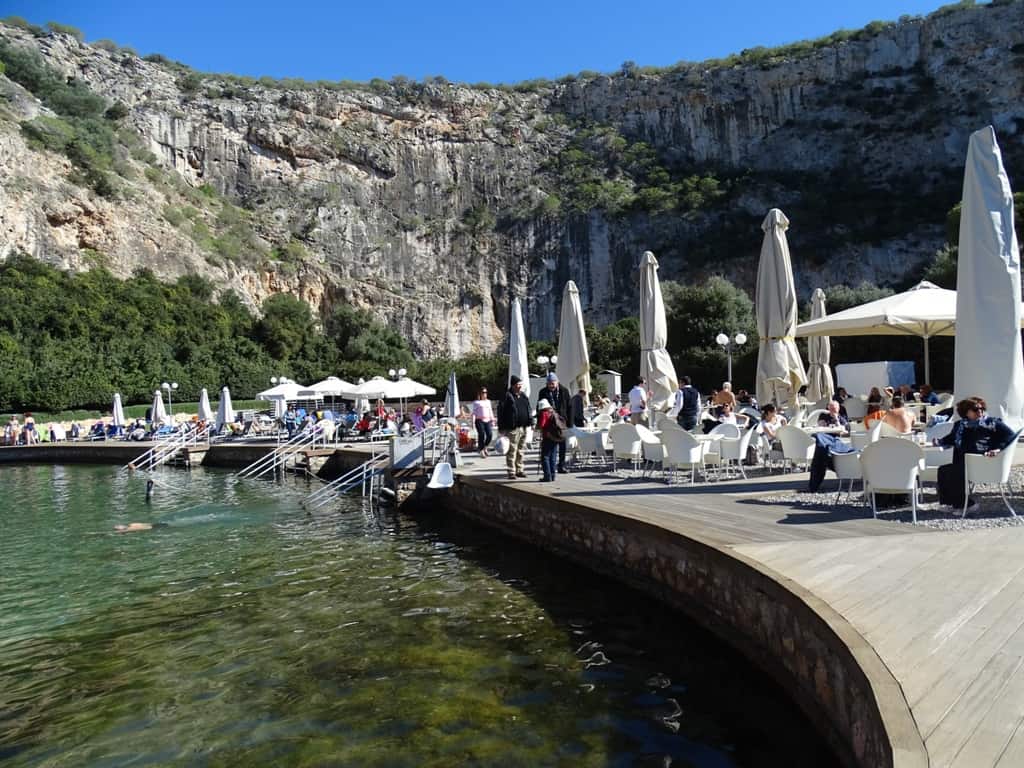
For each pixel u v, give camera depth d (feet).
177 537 43.19
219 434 108.06
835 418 39.93
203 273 257.55
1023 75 275.39
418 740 15.89
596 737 15.75
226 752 15.78
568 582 29.19
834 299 169.17
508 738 15.84
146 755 15.85
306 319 258.98
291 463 78.59
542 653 21.18
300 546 39.45
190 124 314.96
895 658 12.72
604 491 34.78
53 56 320.91
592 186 315.37
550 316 297.74
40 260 217.15
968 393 24.86
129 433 116.47
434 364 209.26
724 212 287.07
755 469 39.22
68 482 77.56
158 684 20.06
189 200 290.76
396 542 39.70
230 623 25.63
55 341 178.60
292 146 321.11
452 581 30.35
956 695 11.28
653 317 48.37
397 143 334.03
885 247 251.39
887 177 280.31
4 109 241.35
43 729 17.44
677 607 23.67
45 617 27.35
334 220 310.04
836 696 14.03
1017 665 12.24
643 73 371.76
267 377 208.95
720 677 18.88
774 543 21.15
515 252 309.01
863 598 15.90
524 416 43.19
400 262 305.94
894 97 301.22
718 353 157.28
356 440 89.66
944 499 24.27
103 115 298.97
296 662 21.29
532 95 374.63
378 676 19.85
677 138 336.90
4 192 215.10
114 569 35.14
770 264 41.01
